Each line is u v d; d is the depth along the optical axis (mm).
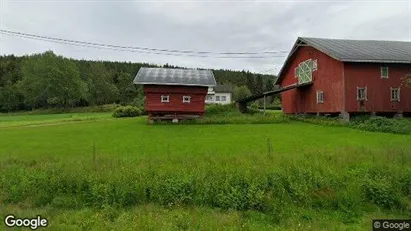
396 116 30516
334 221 9039
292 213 9414
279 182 10258
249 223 8797
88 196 10211
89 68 107750
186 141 20109
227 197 9852
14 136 24188
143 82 32531
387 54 30719
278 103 79062
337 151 13969
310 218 9219
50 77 81125
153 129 27469
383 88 30266
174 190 10039
